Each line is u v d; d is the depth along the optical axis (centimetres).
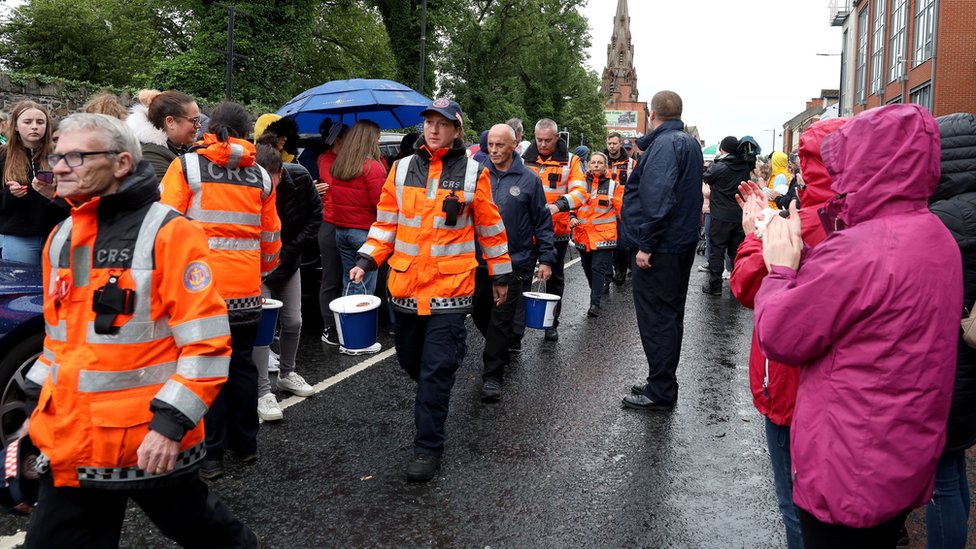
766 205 268
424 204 397
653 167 477
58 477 212
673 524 349
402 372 593
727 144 987
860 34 3797
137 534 331
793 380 265
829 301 192
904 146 193
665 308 503
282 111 841
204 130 404
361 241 650
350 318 462
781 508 281
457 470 405
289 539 329
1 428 372
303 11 2459
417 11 2883
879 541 200
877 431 189
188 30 3316
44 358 222
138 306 212
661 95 493
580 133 4562
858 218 200
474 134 3253
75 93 1284
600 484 391
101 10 3528
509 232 565
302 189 490
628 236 507
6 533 329
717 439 462
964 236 259
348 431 461
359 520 347
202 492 240
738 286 266
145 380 215
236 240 377
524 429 472
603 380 588
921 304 187
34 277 406
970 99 2414
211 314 220
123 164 217
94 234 216
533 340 729
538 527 343
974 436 264
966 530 272
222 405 390
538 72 4172
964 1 2389
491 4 3531
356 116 921
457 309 397
